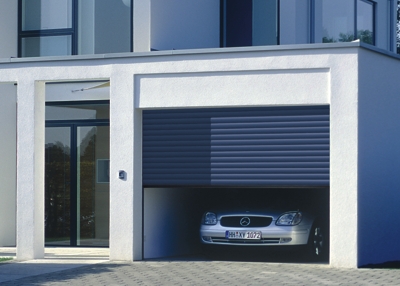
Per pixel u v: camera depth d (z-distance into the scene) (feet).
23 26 48.11
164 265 36.73
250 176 37.58
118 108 39.01
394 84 39.68
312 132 36.55
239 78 37.29
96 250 45.57
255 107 37.55
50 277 33.04
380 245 38.17
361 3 57.67
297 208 39.34
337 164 35.53
